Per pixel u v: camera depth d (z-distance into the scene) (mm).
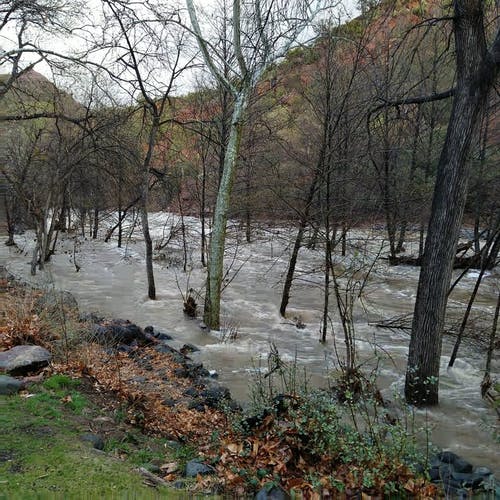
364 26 11312
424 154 20172
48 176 21656
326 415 5102
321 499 4059
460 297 15562
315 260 21234
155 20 12414
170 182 21250
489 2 8125
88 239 27688
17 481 3486
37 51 13992
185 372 7996
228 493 4008
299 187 12320
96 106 20016
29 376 5941
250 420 5539
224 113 17469
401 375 8945
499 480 5238
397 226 21250
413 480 4418
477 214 18297
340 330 12141
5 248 23938
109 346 8445
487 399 7828
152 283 14750
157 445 4965
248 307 14406
